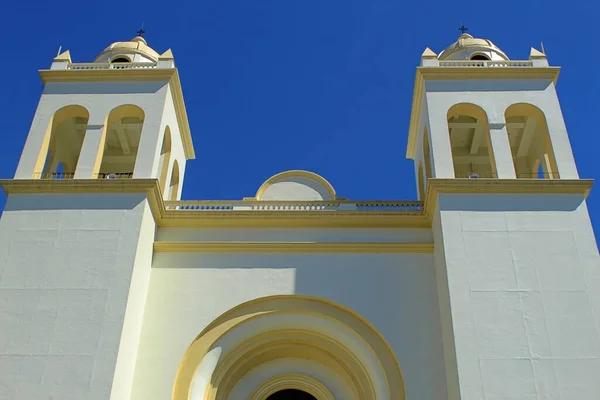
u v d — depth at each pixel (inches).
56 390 735.1
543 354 758.5
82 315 784.9
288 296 875.4
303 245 909.8
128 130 1109.7
